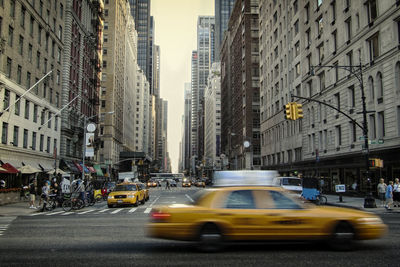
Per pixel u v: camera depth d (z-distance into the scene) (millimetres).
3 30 33062
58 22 48406
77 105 56781
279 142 62000
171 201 33875
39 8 41812
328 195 41062
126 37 120875
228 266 7695
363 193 34812
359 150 34969
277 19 63969
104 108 93625
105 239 11391
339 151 39250
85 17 61219
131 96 137000
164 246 10117
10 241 11133
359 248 9617
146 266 7762
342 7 39219
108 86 94625
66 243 10711
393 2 30016
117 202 26422
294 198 9492
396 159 29422
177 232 9062
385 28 31172
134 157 108562
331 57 41594
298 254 8898
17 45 36062
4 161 33250
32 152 39875
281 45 62062
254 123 90562
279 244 10188
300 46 51844
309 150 48344
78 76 57438
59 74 49188
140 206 27688
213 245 9062
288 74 57156
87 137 42812
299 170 52000
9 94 34625
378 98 32188
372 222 9266
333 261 8117
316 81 45875
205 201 9414
